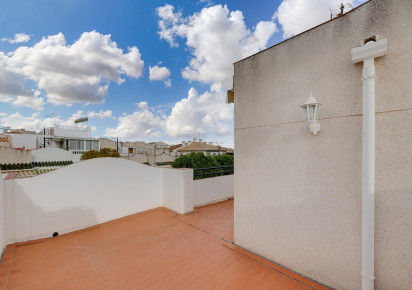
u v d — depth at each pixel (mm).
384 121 2395
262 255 3801
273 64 3541
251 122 3924
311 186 3076
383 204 2418
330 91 2855
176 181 6672
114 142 34719
